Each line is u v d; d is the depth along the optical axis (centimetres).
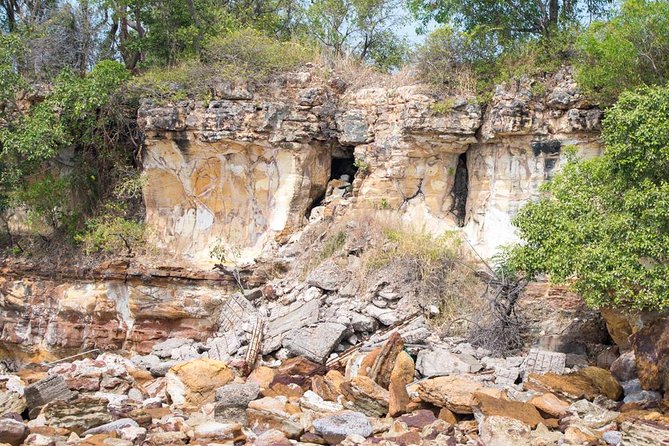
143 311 2412
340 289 2125
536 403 1516
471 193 2325
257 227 2461
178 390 1775
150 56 2961
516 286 2016
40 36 2789
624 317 1734
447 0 2556
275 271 2322
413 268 2119
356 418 1485
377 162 2372
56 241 2575
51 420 1526
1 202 2580
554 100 2119
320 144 2453
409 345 1897
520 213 1817
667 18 1947
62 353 2497
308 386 1812
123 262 2436
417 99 2264
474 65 2303
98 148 2619
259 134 2389
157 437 1431
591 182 1761
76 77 2595
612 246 1608
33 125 2498
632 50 1944
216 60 2539
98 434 1464
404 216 2355
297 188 2411
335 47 3064
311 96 2403
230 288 2353
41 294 2536
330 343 1925
